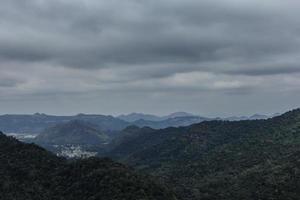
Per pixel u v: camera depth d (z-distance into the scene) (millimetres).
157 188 157750
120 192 147750
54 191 156750
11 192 149875
